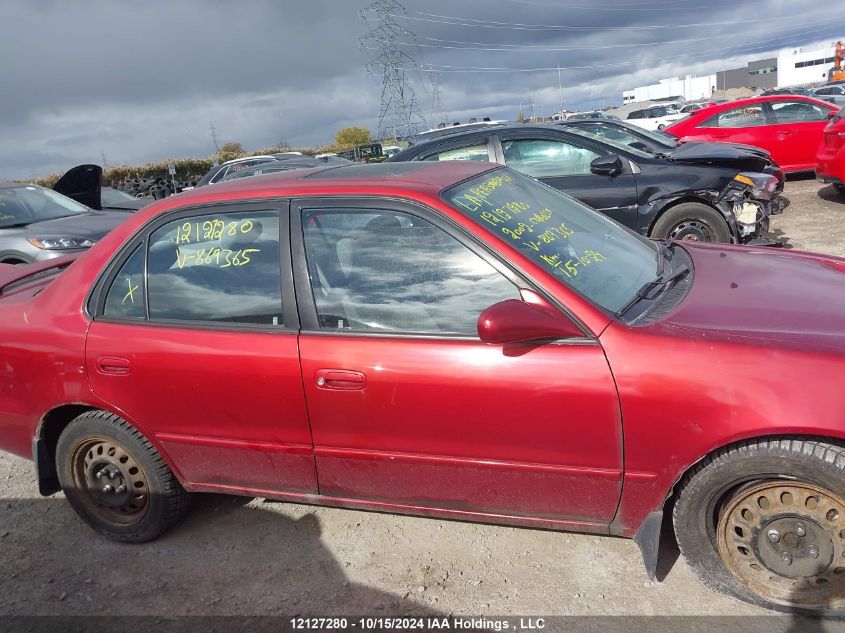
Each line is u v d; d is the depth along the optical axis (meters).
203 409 2.98
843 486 2.19
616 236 3.29
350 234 2.82
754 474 2.31
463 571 2.92
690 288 2.84
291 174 3.32
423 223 2.73
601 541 3.01
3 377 3.33
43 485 3.38
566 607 2.64
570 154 6.66
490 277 2.62
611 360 2.39
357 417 2.73
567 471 2.53
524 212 3.00
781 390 2.22
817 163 10.59
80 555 3.33
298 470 2.95
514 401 2.49
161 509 3.25
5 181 8.85
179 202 3.14
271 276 2.90
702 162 6.38
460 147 7.00
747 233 6.19
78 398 3.17
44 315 3.26
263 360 2.81
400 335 2.67
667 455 2.38
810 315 2.46
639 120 30.31
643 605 2.60
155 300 3.09
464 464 2.65
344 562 3.06
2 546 3.46
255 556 3.18
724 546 2.49
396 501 2.86
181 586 3.02
